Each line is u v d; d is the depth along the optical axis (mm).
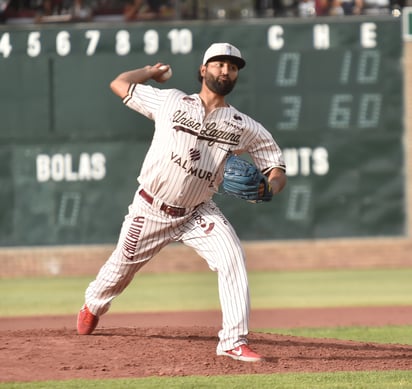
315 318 36688
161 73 22469
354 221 58719
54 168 58000
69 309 41125
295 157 58031
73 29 57562
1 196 58156
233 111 21203
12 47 57656
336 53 57750
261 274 57625
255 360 20922
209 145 20984
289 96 57750
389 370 20703
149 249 22203
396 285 50719
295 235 58812
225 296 21000
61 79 57688
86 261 58469
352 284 51562
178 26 57406
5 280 57312
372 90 57938
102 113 57688
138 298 46000
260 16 64250
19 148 57969
